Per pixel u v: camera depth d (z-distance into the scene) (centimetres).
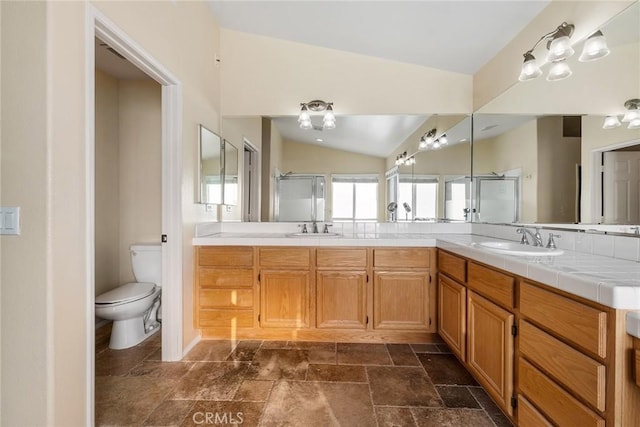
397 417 150
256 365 199
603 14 145
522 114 205
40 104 109
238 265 233
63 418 116
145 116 283
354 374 189
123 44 153
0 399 112
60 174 115
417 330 229
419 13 205
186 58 213
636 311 85
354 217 281
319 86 274
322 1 210
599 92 147
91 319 128
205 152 241
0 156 111
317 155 281
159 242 281
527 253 146
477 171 262
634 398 85
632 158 132
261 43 275
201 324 235
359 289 231
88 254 127
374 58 272
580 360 96
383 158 280
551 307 111
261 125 279
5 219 111
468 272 179
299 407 157
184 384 178
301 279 232
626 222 133
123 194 282
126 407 157
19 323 111
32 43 109
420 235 262
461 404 160
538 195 191
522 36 203
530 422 121
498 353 145
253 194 283
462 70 263
